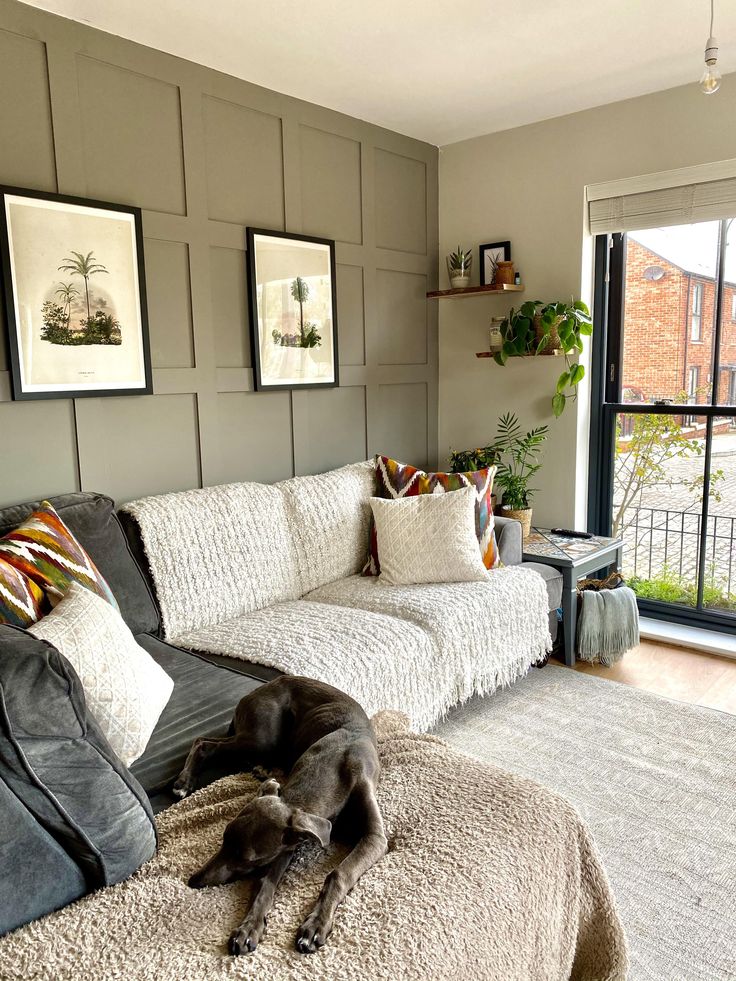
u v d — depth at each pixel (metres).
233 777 1.54
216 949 1.06
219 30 2.46
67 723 1.09
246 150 2.92
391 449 3.78
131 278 2.54
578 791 2.18
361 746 1.43
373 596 2.69
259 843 1.16
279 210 3.08
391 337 3.71
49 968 1.02
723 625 3.35
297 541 2.85
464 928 1.11
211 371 2.87
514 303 3.67
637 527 3.58
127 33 2.46
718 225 3.16
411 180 3.72
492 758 2.37
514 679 2.80
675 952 1.58
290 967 1.02
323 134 3.25
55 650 1.11
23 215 2.24
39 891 1.10
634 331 3.47
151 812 1.26
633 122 3.19
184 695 1.88
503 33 2.54
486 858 1.24
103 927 1.09
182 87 2.67
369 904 1.14
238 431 3.01
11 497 2.31
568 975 1.37
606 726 2.58
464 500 2.91
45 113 2.29
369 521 3.12
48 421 2.39
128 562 2.30
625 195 3.28
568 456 3.59
